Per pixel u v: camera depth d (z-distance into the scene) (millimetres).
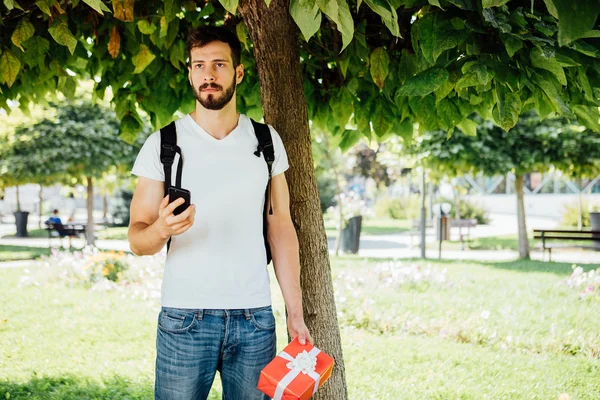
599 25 2264
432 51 2369
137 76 4043
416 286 9023
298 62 2875
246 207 2143
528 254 13977
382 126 3719
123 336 6230
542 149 11711
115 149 14758
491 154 11477
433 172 14062
